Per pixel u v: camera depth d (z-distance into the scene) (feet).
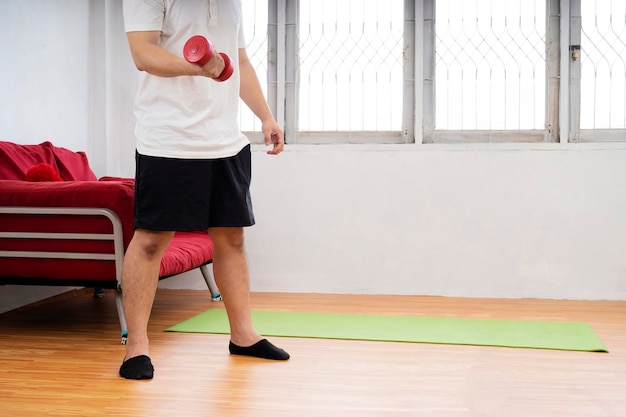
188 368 6.78
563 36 12.46
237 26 6.93
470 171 12.36
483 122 12.76
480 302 11.59
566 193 12.12
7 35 10.38
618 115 12.42
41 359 7.22
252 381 6.29
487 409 5.45
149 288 6.69
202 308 10.75
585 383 6.27
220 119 6.77
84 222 8.20
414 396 5.82
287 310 10.59
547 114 12.58
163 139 6.47
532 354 7.49
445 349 7.73
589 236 12.06
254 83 7.48
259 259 12.96
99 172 12.92
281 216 12.89
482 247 12.33
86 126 12.70
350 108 13.14
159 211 6.46
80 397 5.75
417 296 12.31
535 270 12.19
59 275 8.33
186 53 5.60
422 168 12.49
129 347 6.64
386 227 12.60
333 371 6.68
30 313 10.27
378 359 7.22
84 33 12.57
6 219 8.41
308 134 13.25
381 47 13.03
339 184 12.73
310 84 13.24
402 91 12.97
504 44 12.68
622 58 12.39
